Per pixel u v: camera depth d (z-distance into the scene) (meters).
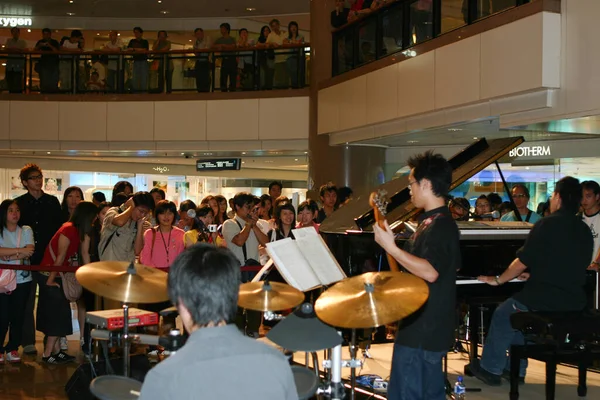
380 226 3.37
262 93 14.20
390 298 3.01
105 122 14.76
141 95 14.71
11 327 6.45
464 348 6.88
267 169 19.22
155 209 6.39
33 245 6.31
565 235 4.81
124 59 14.77
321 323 3.15
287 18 18.62
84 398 4.20
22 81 14.97
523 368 5.55
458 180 5.93
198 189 18.72
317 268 3.81
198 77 14.55
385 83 10.58
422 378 3.40
